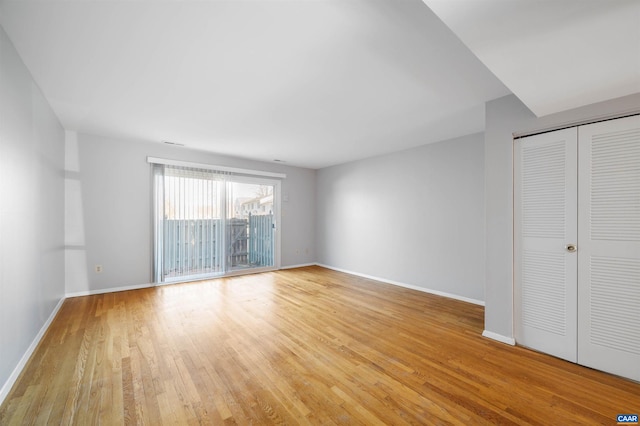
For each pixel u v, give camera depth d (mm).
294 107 2955
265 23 1635
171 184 4723
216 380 1945
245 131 3793
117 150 4223
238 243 5566
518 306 2541
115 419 1555
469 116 3203
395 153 4953
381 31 1703
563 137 2289
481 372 2072
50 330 2764
